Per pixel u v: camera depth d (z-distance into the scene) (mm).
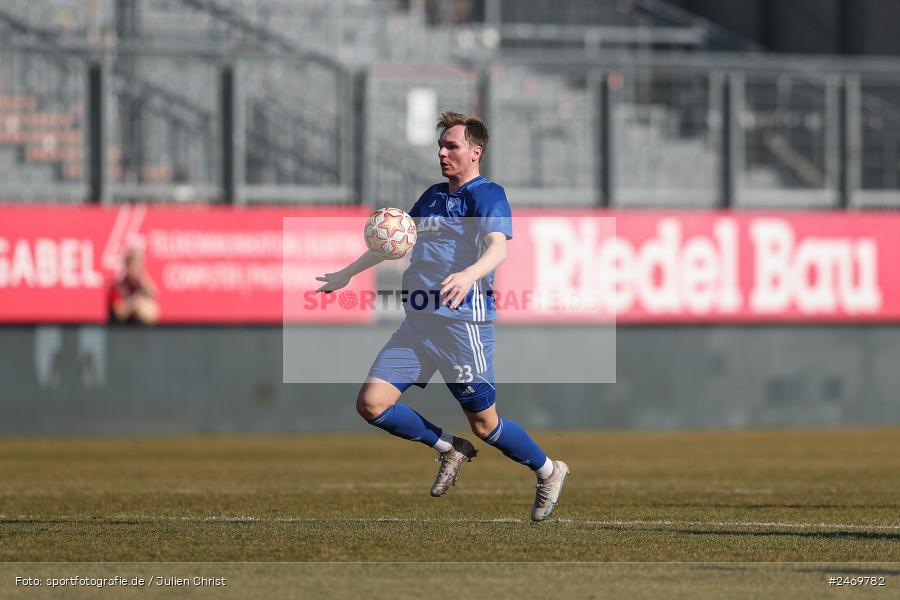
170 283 60656
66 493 34469
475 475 41031
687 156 72875
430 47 86438
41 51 62562
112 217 60219
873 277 66500
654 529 25078
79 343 60250
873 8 87562
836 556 21219
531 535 23656
